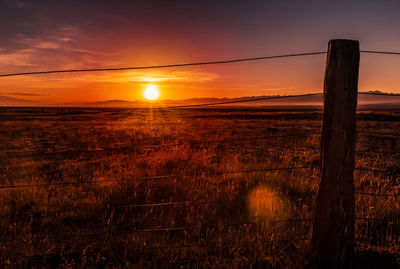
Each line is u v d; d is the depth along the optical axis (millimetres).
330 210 2160
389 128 20078
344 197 2131
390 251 2496
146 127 21406
